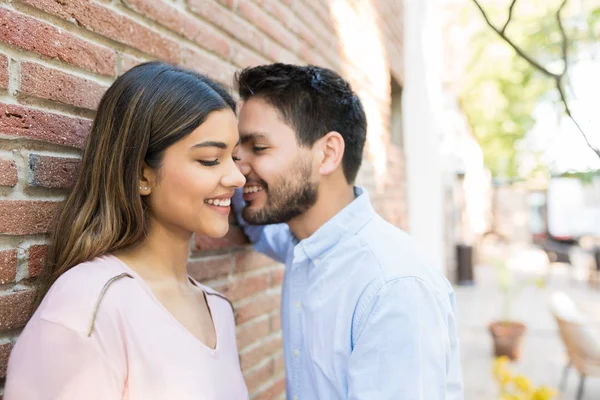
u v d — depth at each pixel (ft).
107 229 3.05
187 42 4.99
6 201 3.10
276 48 6.95
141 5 4.31
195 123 3.17
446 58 30.45
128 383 2.77
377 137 12.19
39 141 3.33
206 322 3.59
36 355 2.58
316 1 8.40
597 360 13.28
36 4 3.28
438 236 22.99
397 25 15.15
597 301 27.68
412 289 3.83
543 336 21.45
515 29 13.82
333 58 9.18
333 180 4.66
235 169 3.45
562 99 5.70
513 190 61.11
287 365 4.84
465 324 23.65
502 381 10.32
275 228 5.80
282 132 4.43
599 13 7.82
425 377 3.69
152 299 3.06
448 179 32.01
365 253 4.19
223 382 3.26
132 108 3.11
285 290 5.21
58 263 3.07
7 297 3.12
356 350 3.93
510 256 48.85
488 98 30.63
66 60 3.53
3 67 3.05
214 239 5.38
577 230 50.08
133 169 3.11
